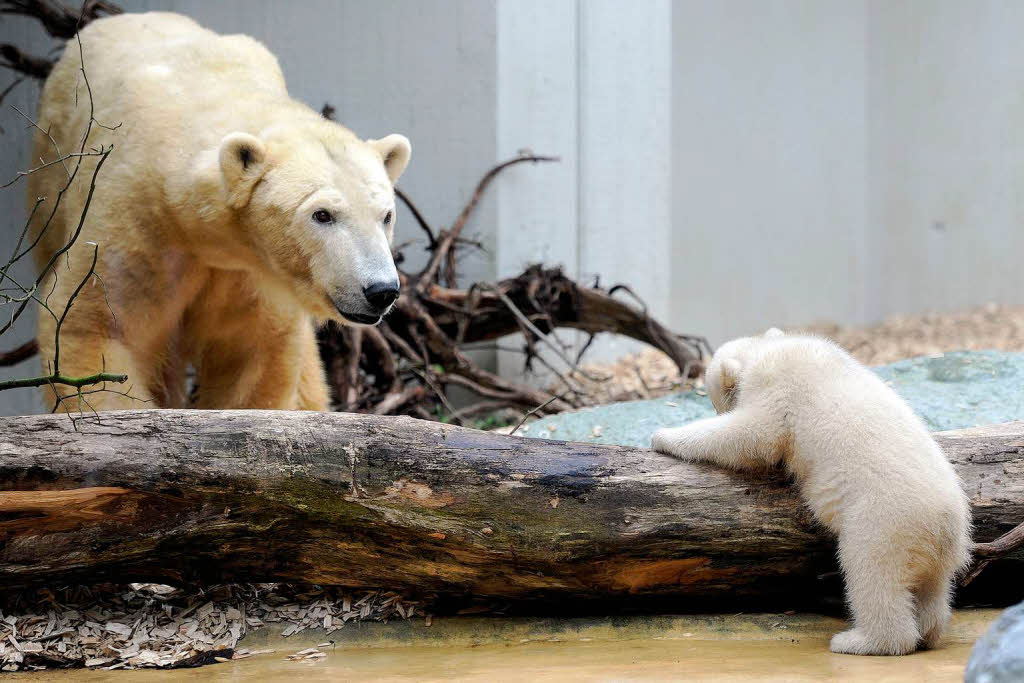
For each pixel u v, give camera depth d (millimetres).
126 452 6492
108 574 6777
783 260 21281
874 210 23203
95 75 9367
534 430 9508
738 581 6832
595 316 13609
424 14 14938
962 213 21703
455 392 14906
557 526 6562
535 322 13531
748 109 20219
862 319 23281
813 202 21984
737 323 20281
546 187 15477
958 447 6848
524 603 7051
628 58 16359
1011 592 7086
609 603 6980
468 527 6570
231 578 6996
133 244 8484
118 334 8680
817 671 5594
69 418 6570
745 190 20234
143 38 9609
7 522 6457
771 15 20688
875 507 5969
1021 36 20562
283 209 7934
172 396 9789
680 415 9531
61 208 9523
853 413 6203
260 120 8398
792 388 6488
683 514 6570
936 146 22062
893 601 5969
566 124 15688
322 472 6539
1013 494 6715
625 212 16594
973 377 9781
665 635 6727
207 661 6562
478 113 14766
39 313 8727
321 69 15375
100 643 6684
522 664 6090
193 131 8453
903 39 22484
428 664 6234
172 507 6598
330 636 6891
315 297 8172
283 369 9734
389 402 12117
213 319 9531
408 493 6555
